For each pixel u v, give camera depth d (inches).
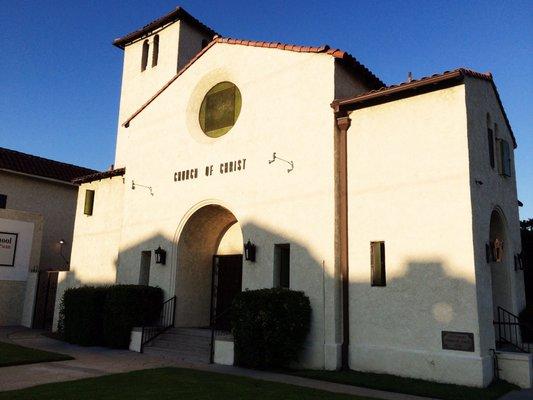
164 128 683.4
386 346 433.4
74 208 1116.5
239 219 558.3
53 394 322.7
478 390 367.6
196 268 647.8
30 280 917.8
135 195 700.0
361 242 468.1
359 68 530.0
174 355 526.6
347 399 324.5
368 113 489.4
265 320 442.9
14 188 1013.2
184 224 622.8
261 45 582.6
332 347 450.9
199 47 933.2
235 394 333.7
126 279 679.7
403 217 447.2
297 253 497.4
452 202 422.9
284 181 526.0
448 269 413.4
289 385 374.0
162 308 617.9
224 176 586.9
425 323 416.8
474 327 391.5
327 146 498.3
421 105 458.0
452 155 431.5
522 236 698.8
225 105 623.2
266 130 555.5
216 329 609.6
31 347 590.9
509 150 552.7
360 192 478.3
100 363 474.6
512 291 518.9
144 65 949.8
